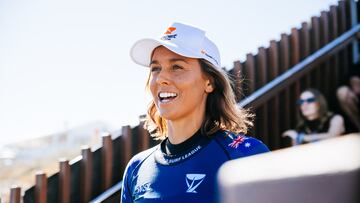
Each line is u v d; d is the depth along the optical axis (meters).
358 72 5.20
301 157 0.44
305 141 4.56
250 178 0.47
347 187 0.41
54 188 3.49
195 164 1.84
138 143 3.81
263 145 1.91
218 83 2.06
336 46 5.03
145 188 1.93
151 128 2.50
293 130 4.75
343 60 5.31
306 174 0.43
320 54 4.88
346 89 5.01
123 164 3.74
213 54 2.07
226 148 1.85
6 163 9.20
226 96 2.07
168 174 1.88
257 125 4.47
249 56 4.46
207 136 1.92
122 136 3.78
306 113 4.62
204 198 1.76
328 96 5.10
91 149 3.64
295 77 4.66
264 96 4.40
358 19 5.50
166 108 1.95
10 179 8.72
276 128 4.60
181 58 1.98
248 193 0.47
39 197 3.36
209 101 2.07
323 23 5.09
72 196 3.56
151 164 1.99
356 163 0.41
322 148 0.43
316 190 0.42
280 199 0.45
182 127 1.95
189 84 1.96
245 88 4.40
